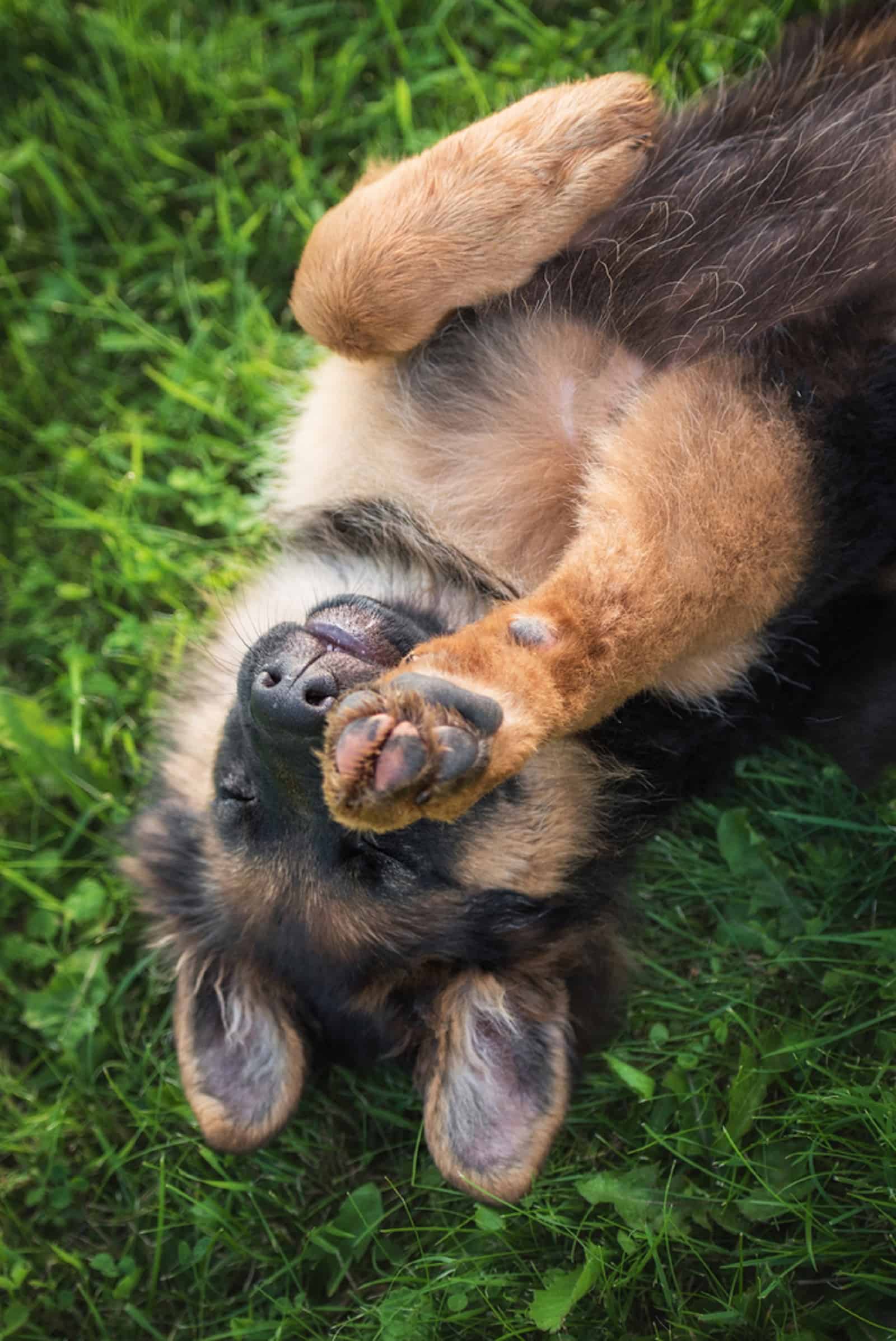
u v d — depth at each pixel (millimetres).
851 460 1070
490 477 1139
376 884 1104
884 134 1120
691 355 1090
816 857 1218
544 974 1127
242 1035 1140
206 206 1376
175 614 1316
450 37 1345
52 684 1332
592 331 1119
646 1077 1180
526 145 1119
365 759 976
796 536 1062
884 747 1149
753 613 1070
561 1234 1173
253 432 1340
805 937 1199
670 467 1058
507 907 1116
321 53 1382
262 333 1343
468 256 1120
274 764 1080
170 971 1195
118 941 1272
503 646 1029
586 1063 1167
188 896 1152
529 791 1113
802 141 1127
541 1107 1100
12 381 1362
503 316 1138
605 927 1153
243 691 1104
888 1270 1131
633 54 1320
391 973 1125
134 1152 1239
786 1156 1156
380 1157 1228
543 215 1120
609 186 1129
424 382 1153
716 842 1236
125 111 1375
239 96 1375
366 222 1125
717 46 1305
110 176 1380
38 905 1293
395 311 1124
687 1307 1155
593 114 1123
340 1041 1158
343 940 1117
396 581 1152
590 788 1130
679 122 1160
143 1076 1250
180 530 1339
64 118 1375
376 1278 1202
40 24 1382
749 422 1062
